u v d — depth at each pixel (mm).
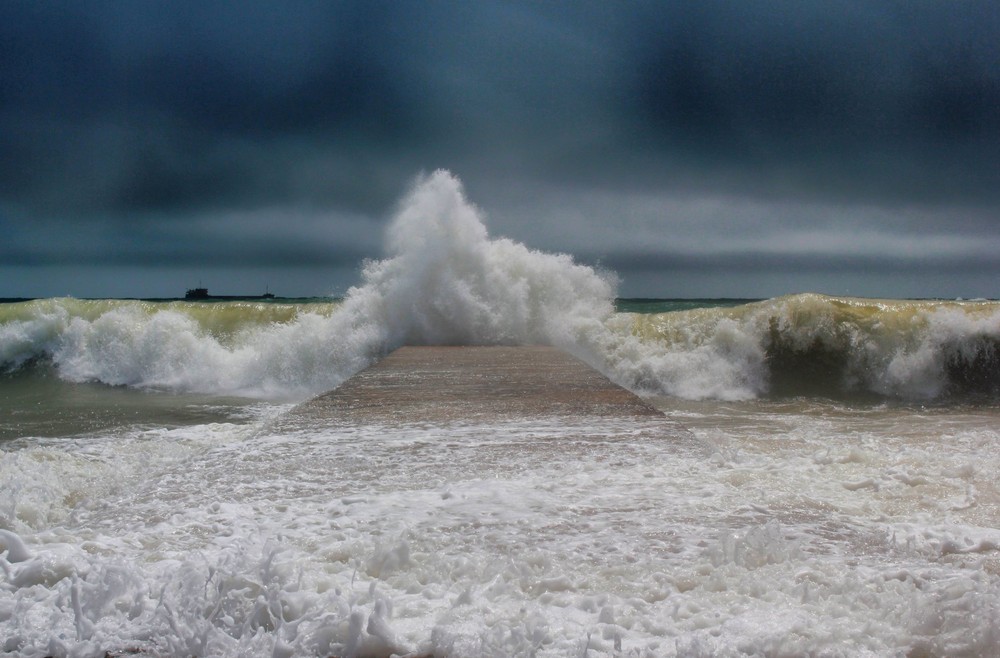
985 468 3855
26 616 2184
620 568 2512
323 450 4418
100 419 8680
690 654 1910
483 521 3086
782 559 2596
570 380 7219
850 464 3988
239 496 3484
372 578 2484
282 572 2412
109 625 2123
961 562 2637
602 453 4262
